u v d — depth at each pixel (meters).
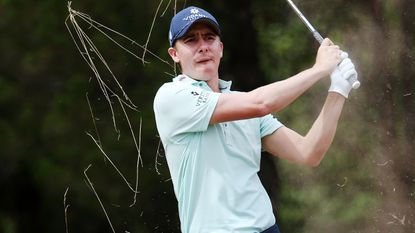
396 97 30.98
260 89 13.66
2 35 40.22
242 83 40.50
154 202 38.72
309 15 33.97
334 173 32.97
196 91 13.82
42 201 40.91
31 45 40.31
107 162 39.00
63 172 40.00
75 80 39.94
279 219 36.09
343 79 14.06
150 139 38.59
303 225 35.38
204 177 13.63
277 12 39.88
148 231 38.94
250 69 40.34
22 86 40.38
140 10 38.81
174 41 14.38
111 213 39.28
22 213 42.44
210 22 14.21
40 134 40.28
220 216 13.45
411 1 31.36
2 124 40.22
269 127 14.55
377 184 31.36
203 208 13.58
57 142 40.19
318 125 14.33
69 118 39.91
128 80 38.72
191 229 13.73
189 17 14.20
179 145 13.88
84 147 39.72
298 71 39.25
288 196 35.88
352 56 31.92
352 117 31.56
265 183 36.56
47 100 40.28
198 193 13.67
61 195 40.31
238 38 40.34
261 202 13.66
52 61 40.25
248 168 13.80
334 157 32.69
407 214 30.39
